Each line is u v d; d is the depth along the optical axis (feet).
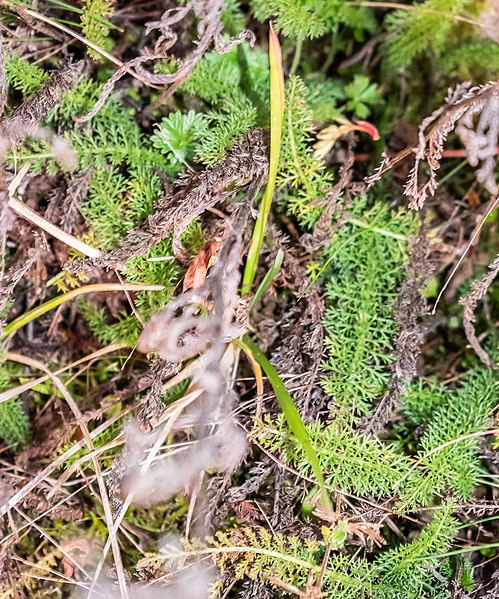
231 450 0.72
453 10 0.74
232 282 0.68
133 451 0.71
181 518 0.75
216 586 0.71
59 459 0.70
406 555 0.71
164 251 0.71
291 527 0.72
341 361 0.73
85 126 0.72
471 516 0.75
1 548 0.73
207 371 0.71
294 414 0.64
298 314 0.75
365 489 0.71
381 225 0.74
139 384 0.73
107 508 0.69
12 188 0.69
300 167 0.72
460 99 0.66
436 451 0.72
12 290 0.72
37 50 0.73
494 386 0.74
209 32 0.62
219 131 0.70
